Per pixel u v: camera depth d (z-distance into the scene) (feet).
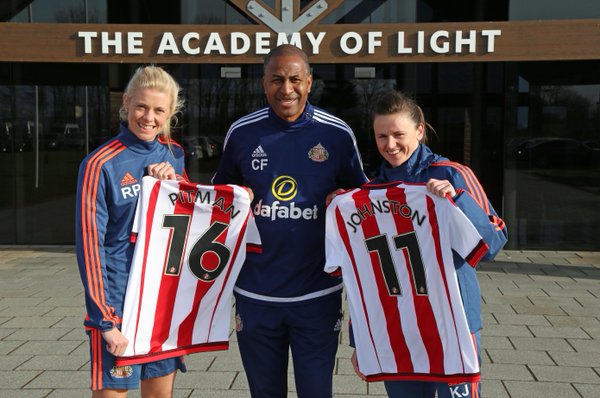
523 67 27.09
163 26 23.32
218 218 9.47
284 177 9.40
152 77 8.91
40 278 22.47
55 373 13.50
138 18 28.12
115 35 23.38
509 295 19.83
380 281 9.30
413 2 27.43
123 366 8.93
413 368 9.21
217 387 12.82
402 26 22.93
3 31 23.48
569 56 22.70
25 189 29.17
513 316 17.52
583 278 22.21
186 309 9.57
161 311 9.38
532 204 27.63
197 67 28.14
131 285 8.96
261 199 9.50
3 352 14.79
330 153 9.45
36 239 29.32
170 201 9.34
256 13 23.08
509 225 27.78
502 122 27.55
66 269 23.99
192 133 28.40
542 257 26.14
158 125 9.09
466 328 8.77
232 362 14.17
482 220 8.38
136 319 9.08
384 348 9.35
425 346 9.12
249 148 9.51
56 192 29.14
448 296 8.86
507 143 27.45
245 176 9.62
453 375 8.91
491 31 22.82
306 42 23.16
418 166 9.03
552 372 13.44
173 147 9.82
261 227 9.50
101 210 8.66
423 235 8.98
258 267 9.55
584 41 22.57
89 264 8.48
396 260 9.18
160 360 9.41
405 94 9.94
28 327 16.72
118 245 8.98
